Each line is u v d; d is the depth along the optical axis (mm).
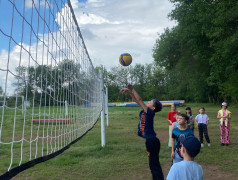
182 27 22812
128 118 23578
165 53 29688
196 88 43125
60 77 5402
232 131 12805
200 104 52312
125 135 12227
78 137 6352
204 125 9016
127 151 8195
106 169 6168
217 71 17531
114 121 20547
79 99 7477
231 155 7473
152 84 80562
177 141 4496
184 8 21828
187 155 2193
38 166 6461
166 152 7961
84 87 8320
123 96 83062
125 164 6621
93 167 6340
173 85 63469
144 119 4254
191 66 29500
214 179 5461
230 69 16141
